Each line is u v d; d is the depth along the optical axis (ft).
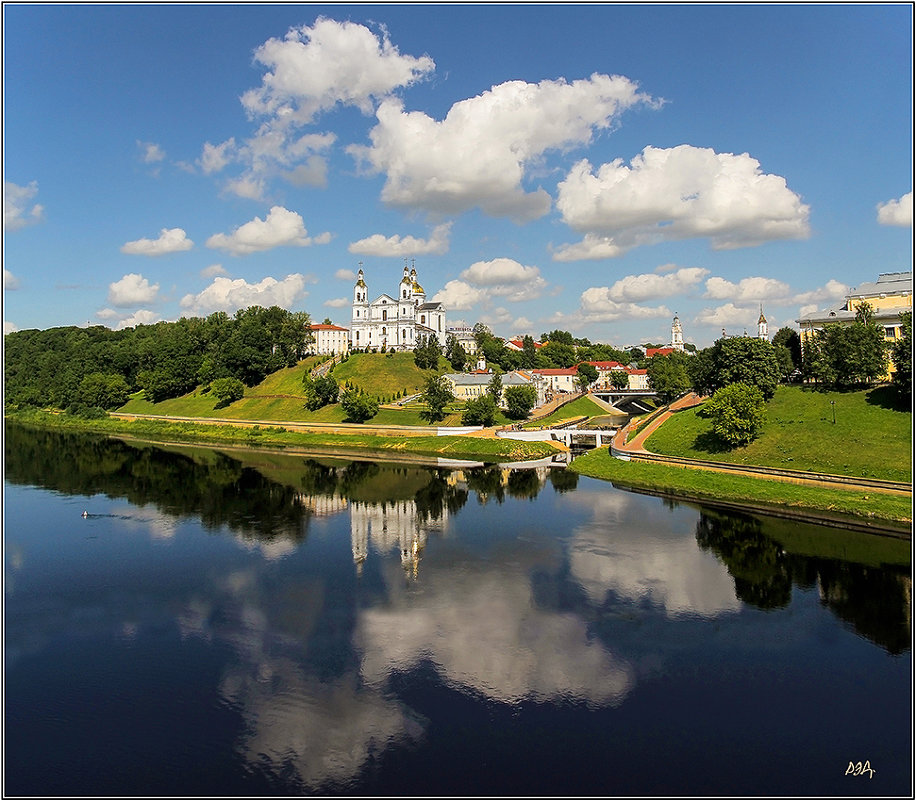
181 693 144.36
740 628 170.50
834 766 118.11
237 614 184.34
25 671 154.30
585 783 114.83
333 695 143.13
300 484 363.97
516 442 458.91
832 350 414.00
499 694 142.61
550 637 167.84
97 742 127.54
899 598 186.80
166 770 119.55
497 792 112.88
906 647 159.33
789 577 204.23
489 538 252.21
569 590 198.18
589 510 292.20
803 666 151.64
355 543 248.11
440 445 473.26
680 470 341.41
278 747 125.70
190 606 190.19
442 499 322.34
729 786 113.70
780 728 129.29
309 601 193.06
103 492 342.03
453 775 117.60
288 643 166.91
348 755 122.93
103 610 187.52
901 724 129.49
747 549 230.89
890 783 113.50
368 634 170.81
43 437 584.81
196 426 596.70
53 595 198.39
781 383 453.17
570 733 128.88
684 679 147.23
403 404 603.67
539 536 253.65
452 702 140.05
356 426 542.98
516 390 553.64
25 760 122.11
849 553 224.12
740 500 296.51
